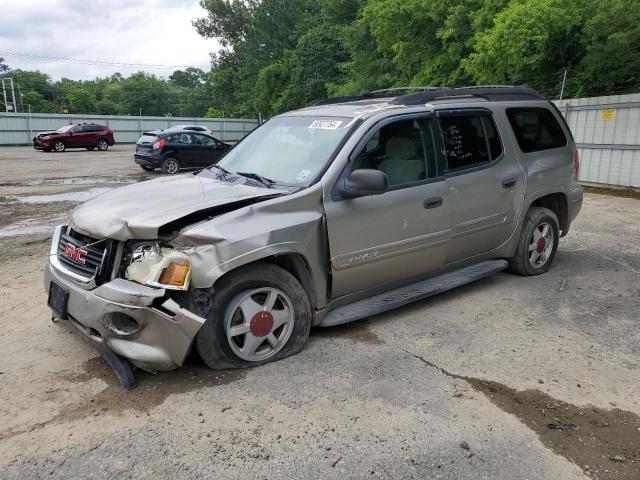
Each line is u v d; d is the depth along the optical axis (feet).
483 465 8.71
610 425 9.84
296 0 168.25
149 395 10.60
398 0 65.26
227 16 190.80
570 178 18.92
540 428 9.72
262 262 11.66
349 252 12.78
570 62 56.03
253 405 10.29
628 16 40.29
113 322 10.41
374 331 13.83
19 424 9.68
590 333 13.87
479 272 16.26
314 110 15.40
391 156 13.67
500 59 49.34
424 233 14.26
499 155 16.35
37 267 19.85
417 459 8.83
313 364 11.94
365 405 10.36
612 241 23.80
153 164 55.11
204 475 8.39
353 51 93.66
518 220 17.10
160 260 10.41
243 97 181.16
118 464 8.63
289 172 13.23
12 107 194.08
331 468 8.59
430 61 67.82
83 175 53.62
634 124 38.93
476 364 12.10
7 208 33.37
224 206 11.44
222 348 11.22
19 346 12.80
